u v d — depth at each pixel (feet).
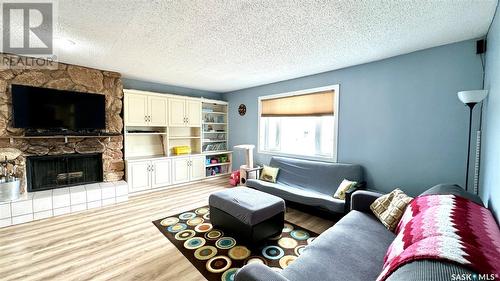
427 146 8.48
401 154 9.15
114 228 8.63
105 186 11.39
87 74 11.30
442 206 4.50
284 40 7.63
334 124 11.27
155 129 15.15
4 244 7.37
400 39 7.52
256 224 7.22
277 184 11.69
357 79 10.38
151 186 13.62
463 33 7.02
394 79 9.23
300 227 8.92
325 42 7.79
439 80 8.12
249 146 13.98
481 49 7.15
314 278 4.00
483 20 6.14
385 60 9.46
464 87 7.62
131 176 12.80
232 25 6.56
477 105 7.38
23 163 9.80
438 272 2.57
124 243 7.51
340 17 6.05
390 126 9.41
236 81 14.12
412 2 5.32
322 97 11.85
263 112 15.15
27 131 9.80
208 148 17.29
